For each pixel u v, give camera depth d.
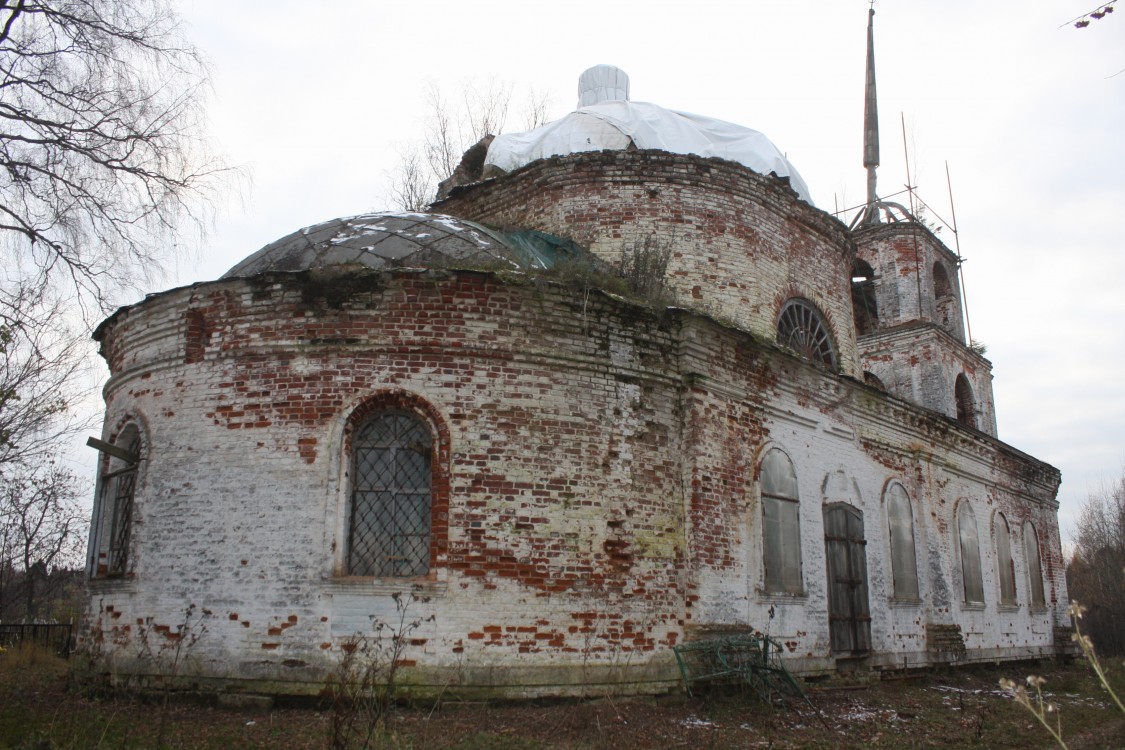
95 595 11.52
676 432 12.14
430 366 10.80
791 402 14.45
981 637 19.84
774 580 13.16
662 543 11.56
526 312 11.22
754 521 12.91
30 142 11.25
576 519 10.92
